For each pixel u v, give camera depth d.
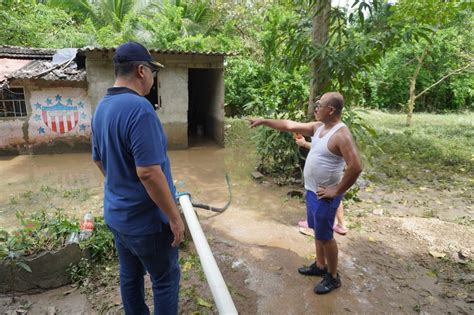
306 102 5.93
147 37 14.30
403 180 6.35
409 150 8.38
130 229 1.93
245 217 4.71
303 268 3.35
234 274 3.33
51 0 15.32
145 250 1.98
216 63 8.83
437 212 4.89
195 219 2.02
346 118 5.02
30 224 3.25
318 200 2.80
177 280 2.19
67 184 6.03
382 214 4.77
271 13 11.82
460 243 3.92
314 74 5.27
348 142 2.60
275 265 3.50
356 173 2.57
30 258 2.91
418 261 3.59
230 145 9.35
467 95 16.94
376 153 8.10
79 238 3.22
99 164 2.16
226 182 6.24
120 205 1.92
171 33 13.66
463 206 5.12
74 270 3.06
